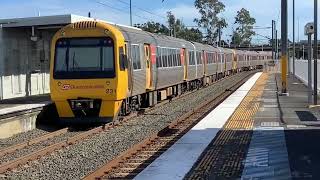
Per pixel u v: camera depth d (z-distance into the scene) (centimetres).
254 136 1484
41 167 1188
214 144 1370
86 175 1077
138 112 2214
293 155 1189
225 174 1020
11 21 2517
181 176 1009
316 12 2303
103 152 1364
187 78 3350
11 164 1183
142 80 2216
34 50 2778
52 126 1967
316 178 968
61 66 1870
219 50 5112
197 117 2042
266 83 4328
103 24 1873
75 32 1869
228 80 5134
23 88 2684
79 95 1855
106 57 1848
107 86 1842
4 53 2555
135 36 2142
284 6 3059
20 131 1777
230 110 2222
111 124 1862
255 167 1073
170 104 2692
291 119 1873
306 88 3609
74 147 1435
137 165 1152
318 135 1480
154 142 1459
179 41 3203
